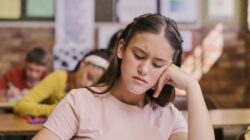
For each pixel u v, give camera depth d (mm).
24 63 4188
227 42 4410
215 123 2141
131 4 4266
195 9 4359
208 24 4395
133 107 1198
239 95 4418
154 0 4293
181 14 4344
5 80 3812
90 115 1170
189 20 4359
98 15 4246
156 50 1108
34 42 4211
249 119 2289
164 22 1130
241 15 4426
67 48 4227
